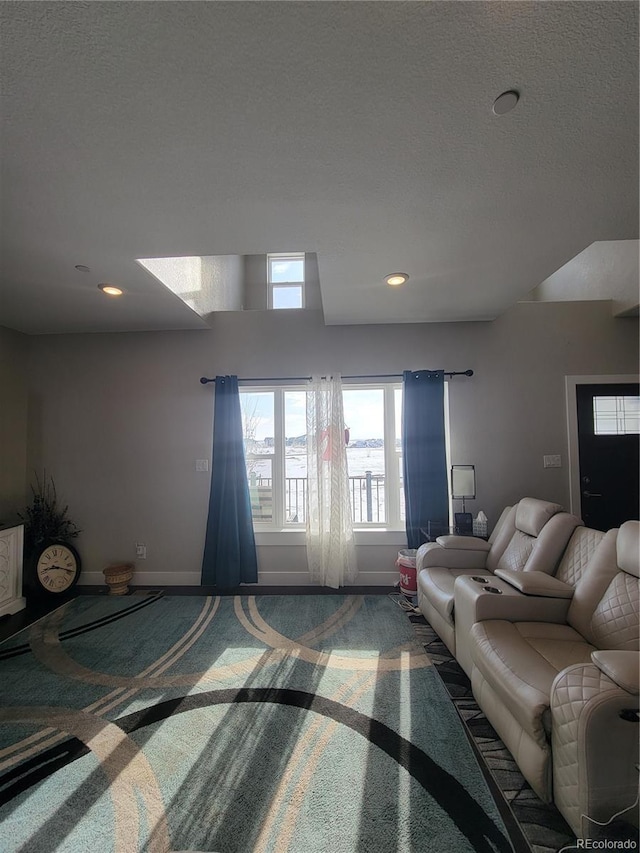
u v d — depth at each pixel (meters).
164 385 3.61
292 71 1.04
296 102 1.13
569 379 3.47
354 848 1.22
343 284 2.58
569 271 4.02
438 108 1.17
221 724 1.75
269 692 1.97
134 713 1.83
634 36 0.96
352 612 2.89
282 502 3.65
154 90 1.09
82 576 3.56
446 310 3.16
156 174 1.45
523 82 1.08
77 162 1.38
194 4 0.88
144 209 1.68
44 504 3.46
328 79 1.07
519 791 1.40
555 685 1.29
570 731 1.21
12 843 1.25
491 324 3.51
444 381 3.50
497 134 1.27
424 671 2.13
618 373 3.45
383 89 1.10
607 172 1.48
